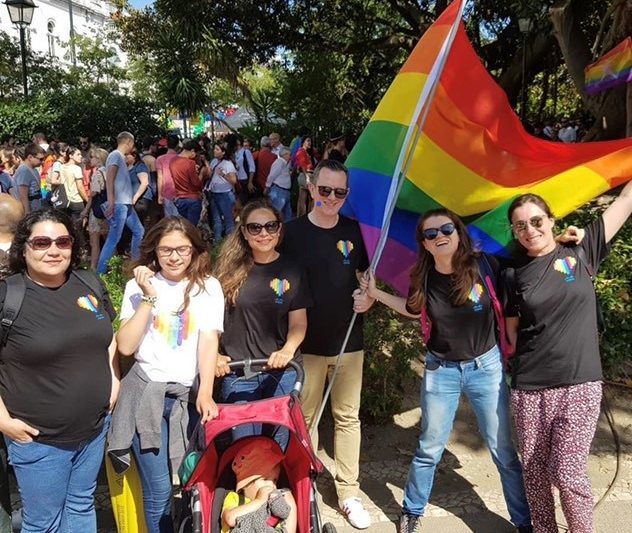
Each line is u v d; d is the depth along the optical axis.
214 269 3.28
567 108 22.34
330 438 4.45
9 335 2.52
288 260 3.29
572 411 2.91
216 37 16.38
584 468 2.92
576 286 2.94
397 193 3.22
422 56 3.69
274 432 3.13
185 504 2.84
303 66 19.92
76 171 9.49
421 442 3.34
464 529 3.49
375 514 3.66
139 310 2.79
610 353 5.11
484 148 3.86
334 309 3.43
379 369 4.43
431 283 3.17
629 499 3.70
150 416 2.82
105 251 7.97
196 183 9.45
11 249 2.62
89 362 2.68
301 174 11.79
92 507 2.92
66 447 2.68
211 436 2.64
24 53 16.39
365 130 3.89
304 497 2.71
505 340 3.20
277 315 3.25
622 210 3.11
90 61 27.77
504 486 3.32
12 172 9.82
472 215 3.81
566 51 10.29
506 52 17.50
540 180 3.77
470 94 3.85
